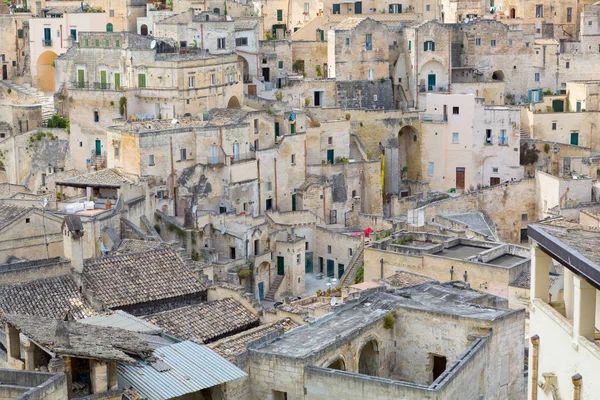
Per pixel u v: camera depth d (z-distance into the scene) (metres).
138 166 167.38
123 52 189.12
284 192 186.88
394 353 107.94
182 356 96.44
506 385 106.50
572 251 61.72
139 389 89.81
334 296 122.62
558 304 67.94
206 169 174.00
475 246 155.38
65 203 154.50
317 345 99.88
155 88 186.12
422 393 90.88
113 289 114.62
